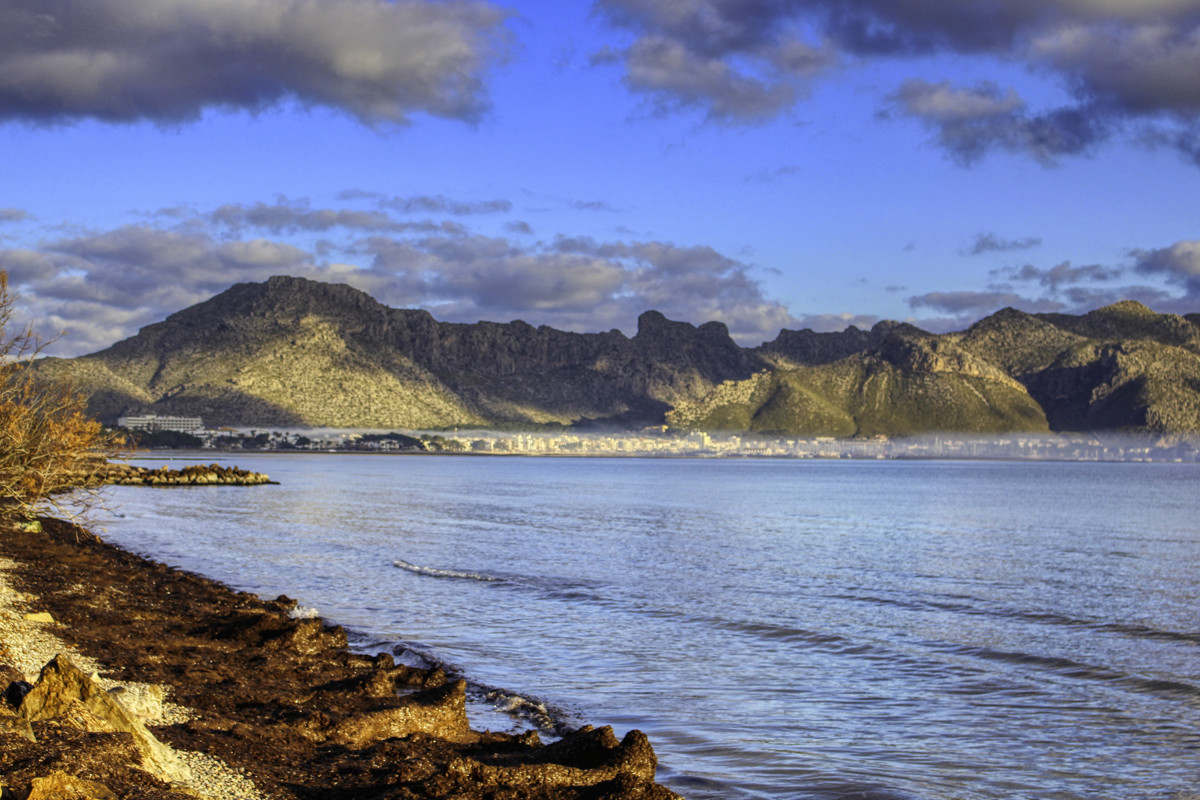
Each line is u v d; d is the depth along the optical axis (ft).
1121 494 460.55
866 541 202.18
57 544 124.88
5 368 87.76
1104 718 59.98
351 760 39.27
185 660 57.21
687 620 94.17
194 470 407.23
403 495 361.51
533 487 472.03
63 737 30.73
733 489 502.38
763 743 53.16
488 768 37.63
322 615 89.92
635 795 36.42
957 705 62.95
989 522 268.41
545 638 81.87
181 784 31.71
